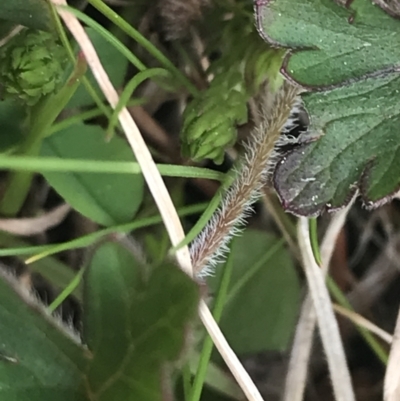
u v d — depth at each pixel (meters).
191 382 0.08
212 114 0.08
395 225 0.10
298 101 0.07
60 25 0.07
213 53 0.09
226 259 0.08
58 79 0.07
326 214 0.09
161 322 0.05
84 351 0.06
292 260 0.09
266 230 0.09
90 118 0.09
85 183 0.08
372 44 0.07
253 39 0.08
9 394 0.06
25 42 0.07
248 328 0.09
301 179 0.07
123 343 0.06
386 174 0.07
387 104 0.07
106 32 0.08
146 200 0.09
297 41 0.07
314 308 0.09
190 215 0.09
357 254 0.10
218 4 0.09
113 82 0.08
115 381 0.06
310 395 0.10
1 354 0.06
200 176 0.08
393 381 0.08
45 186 0.09
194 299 0.05
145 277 0.06
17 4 0.07
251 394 0.08
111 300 0.06
